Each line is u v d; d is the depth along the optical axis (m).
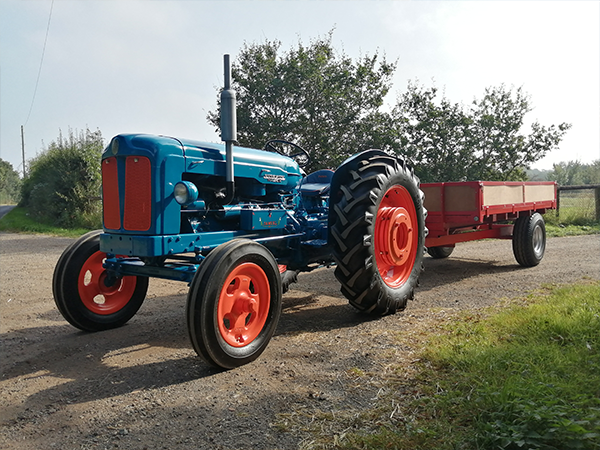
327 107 13.41
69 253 4.18
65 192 17.62
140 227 3.57
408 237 4.85
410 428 2.28
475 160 14.09
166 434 2.40
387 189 4.55
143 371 3.29
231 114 3.71
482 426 2.18
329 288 6.11
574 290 4.87
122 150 3.60
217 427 2.45
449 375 2.91
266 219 4.22
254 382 3.04
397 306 4.62
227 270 3.25
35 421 2.60
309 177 5.68
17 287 6.55
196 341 3.12
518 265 7.32
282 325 4.41
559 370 2.77
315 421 2.46
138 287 4.62
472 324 3.96
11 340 4.13
